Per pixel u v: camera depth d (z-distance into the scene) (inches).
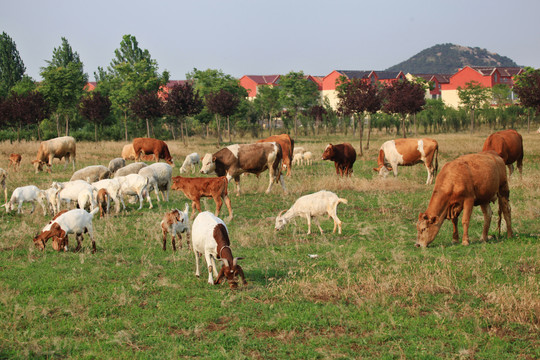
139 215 600.7
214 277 350.3
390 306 296.5
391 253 408.8
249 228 515.5
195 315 290.2
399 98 1678.2
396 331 267.1
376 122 2581.2
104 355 244.8
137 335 268.2
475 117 2667.3
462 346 248.2
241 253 425.1
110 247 448.8
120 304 307.7
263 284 343.6
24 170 1009.5
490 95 2770.7
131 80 2123.5
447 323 273.7
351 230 508.7
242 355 242.8
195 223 353.1
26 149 1334.9
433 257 395.2
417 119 2610.7
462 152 1225.4
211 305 305.7
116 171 801.6
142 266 389.1
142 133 2282.2
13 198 602.5
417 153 805.2
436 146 796.6
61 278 359.6
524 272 350.3
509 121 2650.1
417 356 241.0
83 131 2281.0
